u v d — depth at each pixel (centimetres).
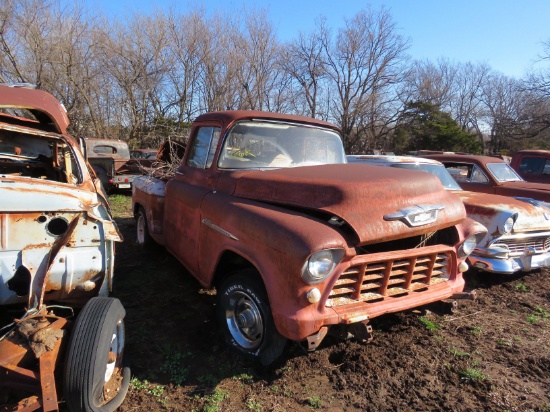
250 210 318
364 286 297
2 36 1805
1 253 280
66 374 229
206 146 430
